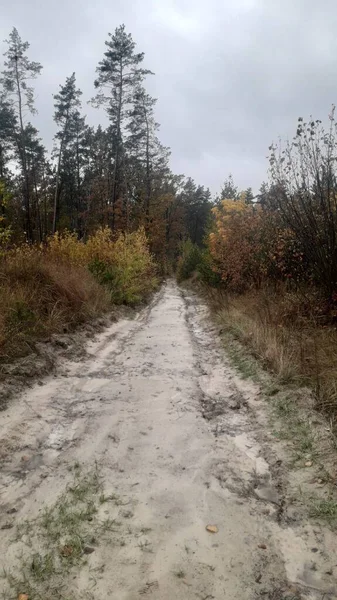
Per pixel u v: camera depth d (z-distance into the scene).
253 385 4.90
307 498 2.82
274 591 2.07
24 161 28.36
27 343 5.49
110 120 27.27
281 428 3.79
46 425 3.82
